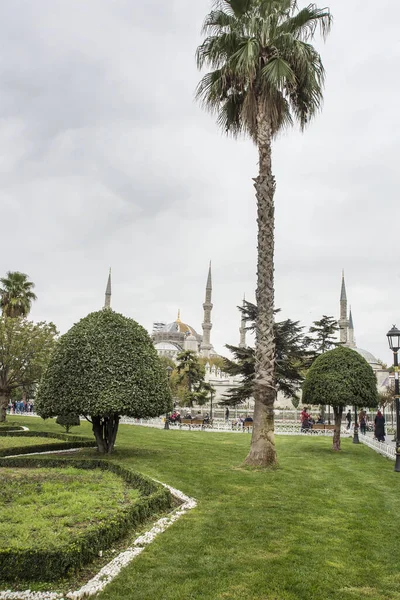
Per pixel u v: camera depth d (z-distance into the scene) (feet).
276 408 207.51
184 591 21.83
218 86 58.59
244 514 34.55
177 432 109.50
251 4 56.95
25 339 115.34
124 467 47.19
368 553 27.43
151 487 38.45
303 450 77.15
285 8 57.47
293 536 29.91
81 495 36.06
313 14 57.00
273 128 60.29
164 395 62.39
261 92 57.52
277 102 58.80
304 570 24.56
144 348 63.16
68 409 58.70
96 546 25.59
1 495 35.47
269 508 36.45
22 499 34.35
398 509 38.04
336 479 49.90
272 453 54.49
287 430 126.93
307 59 55.93
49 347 117.08
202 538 29.07
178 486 43.34
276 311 151.33
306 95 60.44
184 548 27.30
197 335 548.31
